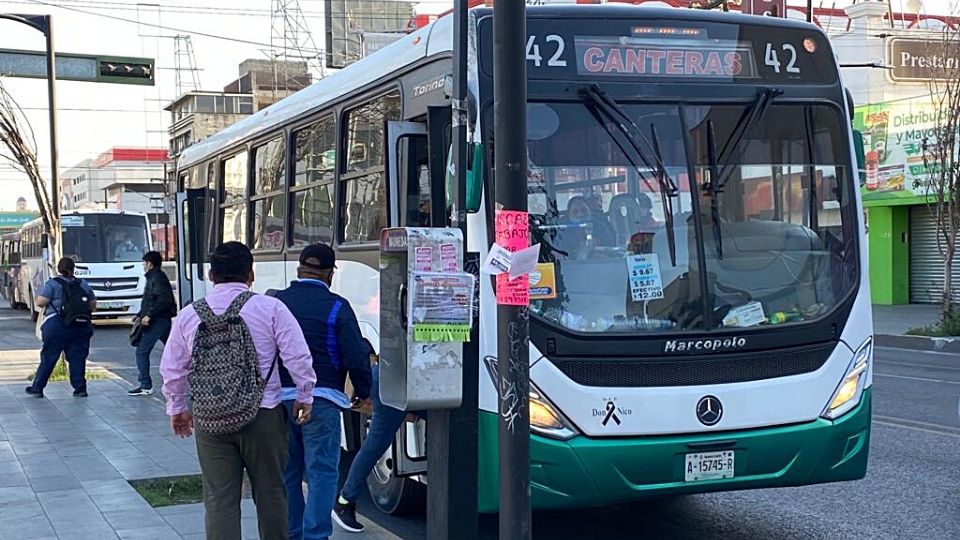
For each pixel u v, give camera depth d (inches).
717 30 239.8
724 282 229.6
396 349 211.5
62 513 276.1
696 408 220.1
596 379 216.4
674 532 271.1
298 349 205.0
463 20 210.4
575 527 277.6
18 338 1018.1
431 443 216.2
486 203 219.1
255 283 387.9
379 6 1945.1
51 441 393.4
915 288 1106.7
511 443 184.9
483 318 218.7
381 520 290.5
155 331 538.9
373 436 253.6
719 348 224.1
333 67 1923.0
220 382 197.5
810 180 243.8
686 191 231.1
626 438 216.5
